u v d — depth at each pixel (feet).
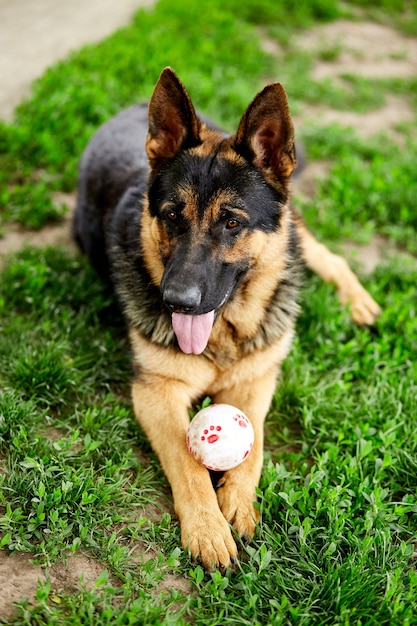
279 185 3.52
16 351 3.79
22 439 3.28
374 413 3.65
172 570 2.90
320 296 4.35
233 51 8.27
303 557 2.95
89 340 4.01
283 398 3.78
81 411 3.57
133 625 2.67
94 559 2.90
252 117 3.37
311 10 10.31
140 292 3.68
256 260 3.51
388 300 4.48
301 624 2.71
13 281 4.27
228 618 2.73
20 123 5.84
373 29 10.29
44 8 9.62
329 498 3.08
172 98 3.45
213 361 3.62
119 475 3.22
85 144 5.62
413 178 5.76
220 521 3.00
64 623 2.64
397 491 3.33
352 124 7.07
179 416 3.44
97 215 4.37
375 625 2.73
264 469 3.28
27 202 4.97
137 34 8.23
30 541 2.92
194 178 3.36
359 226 5.30
